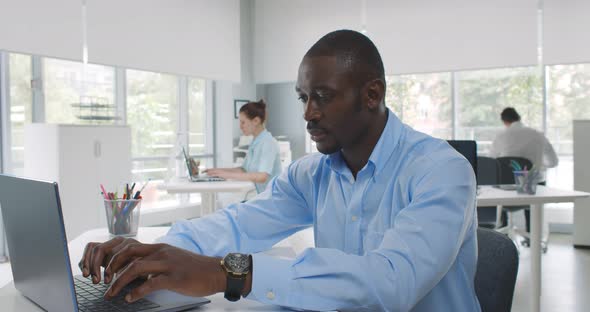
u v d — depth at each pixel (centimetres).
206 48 594
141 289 85
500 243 117
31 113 449
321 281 88
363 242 114
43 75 457
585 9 501
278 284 88
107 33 477
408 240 91
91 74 508
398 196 109
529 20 525
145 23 516
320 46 103
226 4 622
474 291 114
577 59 507
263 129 392
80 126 411
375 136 111
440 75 604
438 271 90
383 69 107
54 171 398
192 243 124
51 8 427
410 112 619
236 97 656
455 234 93
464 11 554
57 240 83
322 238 122
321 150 106
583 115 558
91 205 420
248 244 131
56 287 87
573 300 336
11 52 398
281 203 135
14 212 99
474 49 550
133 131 558
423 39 575
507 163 469
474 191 103
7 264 410
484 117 590
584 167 495
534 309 290
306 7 645
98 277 100
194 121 634
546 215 534
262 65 680
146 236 177
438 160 104
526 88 571
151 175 580
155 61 529
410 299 87
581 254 475
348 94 101
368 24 607
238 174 369
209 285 87
